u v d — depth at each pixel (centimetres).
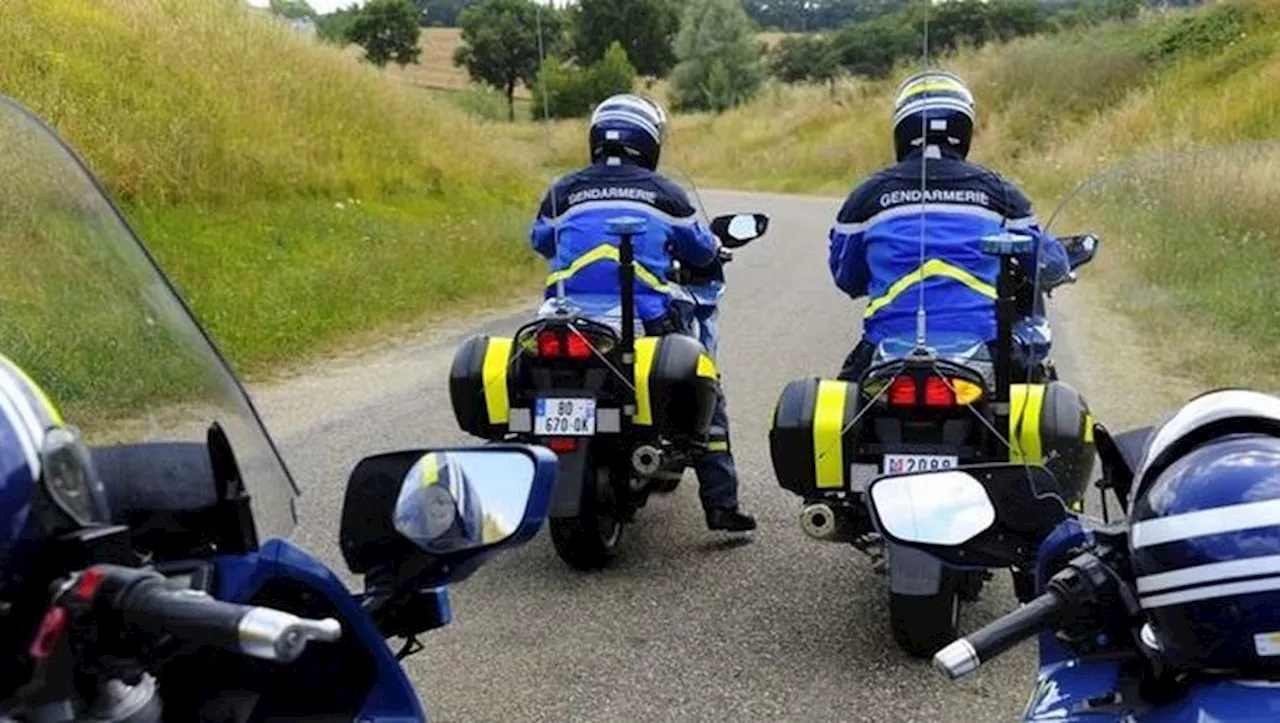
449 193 2366
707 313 739
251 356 1170
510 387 622
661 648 559
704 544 681
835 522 539
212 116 2000
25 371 227
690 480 787
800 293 1534
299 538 671
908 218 580
